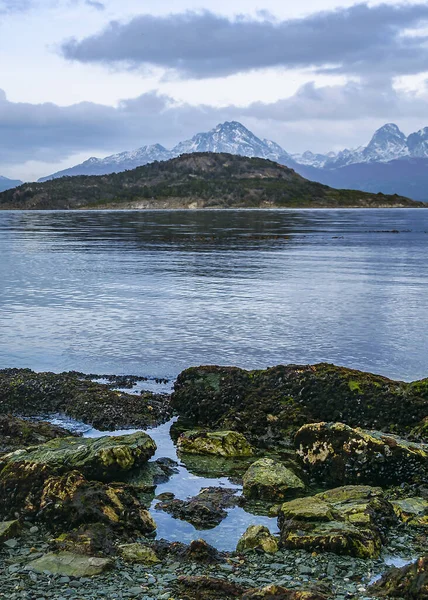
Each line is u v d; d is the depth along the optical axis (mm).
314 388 20406
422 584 10273
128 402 21234
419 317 38125
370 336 32781
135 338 31891
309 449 17062
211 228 151000
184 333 33094
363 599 10305
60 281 54531
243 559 11906
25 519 13422
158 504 14531
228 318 37438
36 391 21969
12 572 11203
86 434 19172
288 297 45875
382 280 56281
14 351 29125
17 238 117688
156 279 56031
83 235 126250
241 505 14617
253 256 79812
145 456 16438
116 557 11859
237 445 18031
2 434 18516
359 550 11984
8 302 43031
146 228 152500
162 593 10531
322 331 33906
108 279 56000
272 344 30859
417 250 90750
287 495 15195
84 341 31125
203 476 16375
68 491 13562
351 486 14789
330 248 93938
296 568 11539
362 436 16438
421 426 18547
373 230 146000
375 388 20172
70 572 11164
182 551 12180
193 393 21250
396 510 13797
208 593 10484
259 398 20562
